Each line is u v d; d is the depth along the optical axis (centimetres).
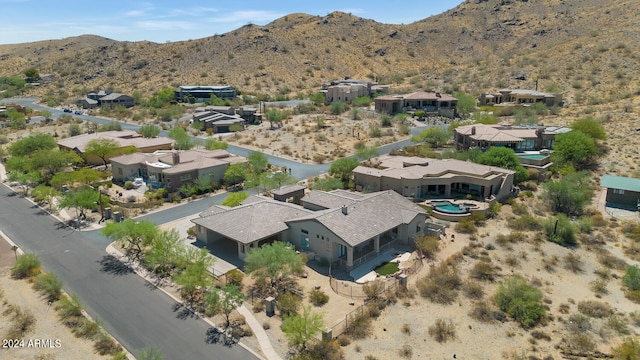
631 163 8000
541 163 7794
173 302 4041
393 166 7431
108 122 13962
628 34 15725
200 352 3366
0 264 4731
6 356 3234
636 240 5438
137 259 4875
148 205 6531
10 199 6925
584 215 6172
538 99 12888
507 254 5044
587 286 4475
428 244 5031
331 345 3403
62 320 3706
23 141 8919
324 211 4997
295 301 3934
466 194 6862
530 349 3469
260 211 5166
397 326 3725
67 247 5184
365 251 4969
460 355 3388
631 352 3294
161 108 16025
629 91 12144
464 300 4131
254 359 3288
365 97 15700
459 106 13675
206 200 6875
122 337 3534
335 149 9862
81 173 7181
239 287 4275
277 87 19825
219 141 10144
